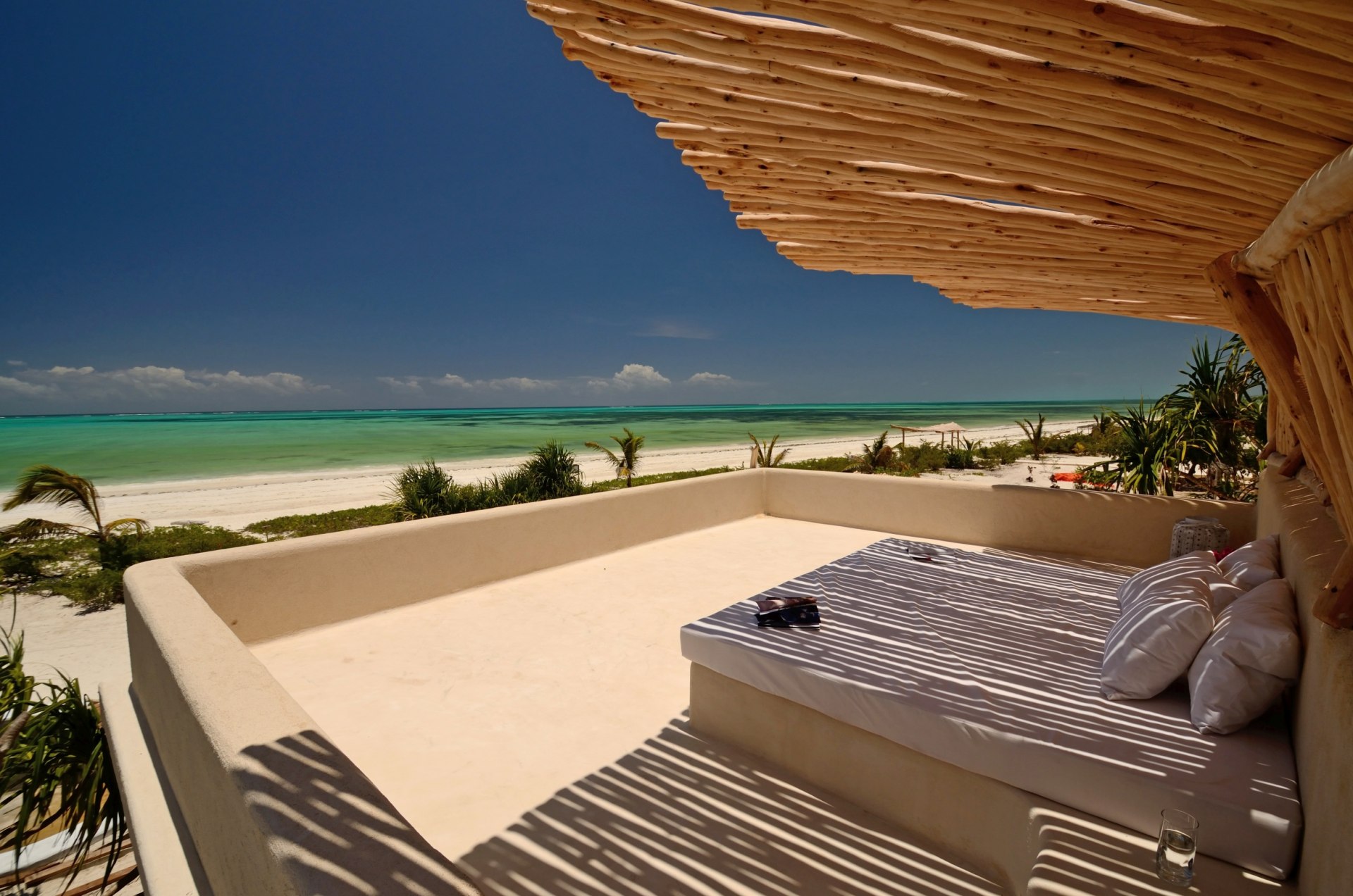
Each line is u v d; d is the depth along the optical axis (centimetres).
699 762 235
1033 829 161
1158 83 89
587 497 518
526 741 251
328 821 116
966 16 83
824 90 112
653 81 124
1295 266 126
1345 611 135
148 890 189
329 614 373
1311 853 127
